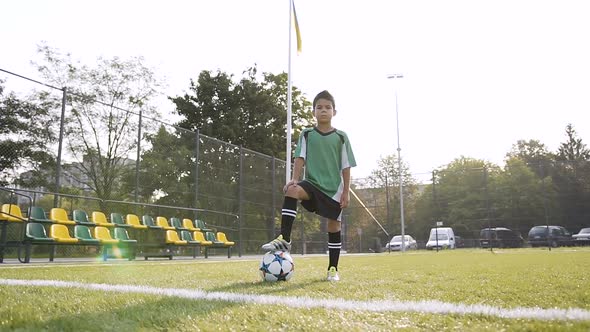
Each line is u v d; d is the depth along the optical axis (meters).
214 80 32.19
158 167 14.04
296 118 34.34
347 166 4.25
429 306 2.25
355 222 31.75
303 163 4.25
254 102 32.19
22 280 3.56
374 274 4.79
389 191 34.66
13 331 1.71
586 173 29.44
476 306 2.24
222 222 16.41
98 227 10.94
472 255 13.52
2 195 11.04
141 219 13.36
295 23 18.77
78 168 13.82
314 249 22.73
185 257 14.51
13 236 10.12
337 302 2.38
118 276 4.23
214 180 16.22
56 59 22.59
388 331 1.69
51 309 2.10
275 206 19.66
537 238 28.69
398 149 33.41
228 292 2.85
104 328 1.75
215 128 31.06
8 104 11.70
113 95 24.48
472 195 30.86
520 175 30.08
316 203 4.11
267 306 2.21
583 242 28.27
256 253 18.12
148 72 25.06
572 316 1.95
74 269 5.50
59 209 10.40
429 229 32.69
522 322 1.84
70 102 13.45
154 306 2.18
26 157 11.86
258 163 18.81
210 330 1.70
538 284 3.48
